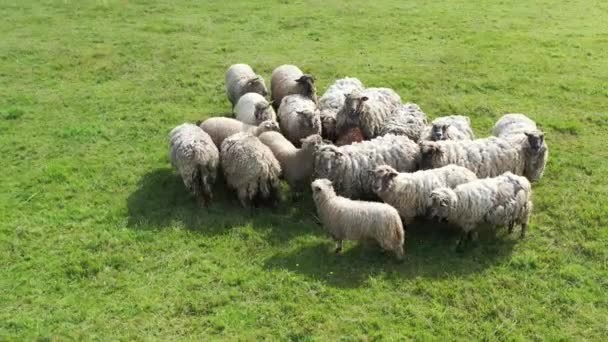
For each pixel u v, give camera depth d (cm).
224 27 2547
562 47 2262
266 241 1158
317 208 1137
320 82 1952
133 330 950
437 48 2275
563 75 1983
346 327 946
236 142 1223
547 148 1388
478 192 1092
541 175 1319
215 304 1002
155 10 2778
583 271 1070
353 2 2927
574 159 1441
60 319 972
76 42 2345
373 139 1303
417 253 1111
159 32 2478
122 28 2523
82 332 945
